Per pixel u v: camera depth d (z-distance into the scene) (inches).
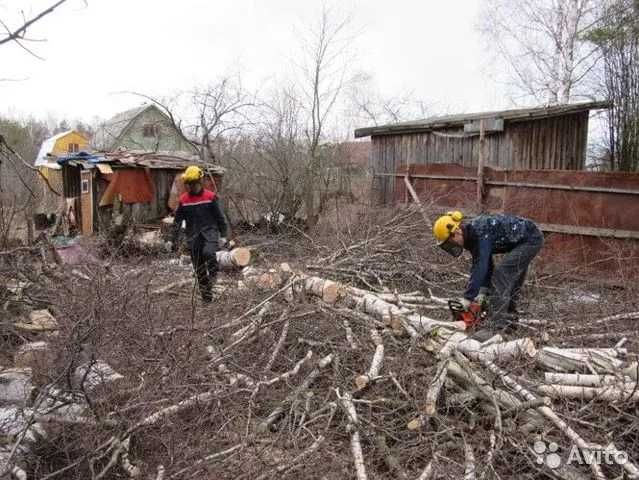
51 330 182.7
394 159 481.7
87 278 207.6
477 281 173.8
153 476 120.9
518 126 383.2
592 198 299.6
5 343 177.6
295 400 146.5
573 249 305.3
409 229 305.4
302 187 577.9
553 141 399.5
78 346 134.3
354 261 260.8
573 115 406.0
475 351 147.9
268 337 180.5
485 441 134.3
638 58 481.7
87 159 542.9
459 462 129.6
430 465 123.2
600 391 137.7
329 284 196.9
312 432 138.1
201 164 555.2
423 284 259.1
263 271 225.3
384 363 157.6
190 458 121.9
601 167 537.3
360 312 185.0
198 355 157.8
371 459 129.1
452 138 428.1
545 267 261.6
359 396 150.8
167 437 126.4
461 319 173.5
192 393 143.8
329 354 169.0
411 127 450.3
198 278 243.6
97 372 137.2
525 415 136.6
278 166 585.3
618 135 495.8
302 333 186.1
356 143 692.7
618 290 243.0
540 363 152.9
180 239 267.6
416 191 399.5
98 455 123.7
